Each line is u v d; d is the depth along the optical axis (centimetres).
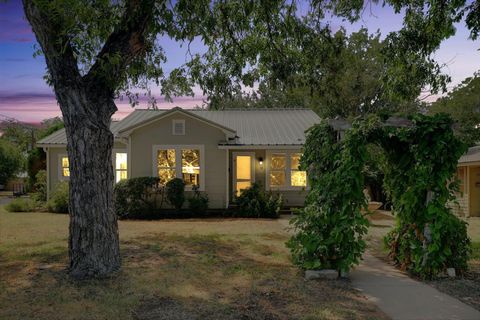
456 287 596
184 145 1576
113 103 682
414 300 531
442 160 639
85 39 771
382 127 649
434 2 820
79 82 642
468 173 1705
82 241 641
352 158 633
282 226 1278
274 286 593
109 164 670
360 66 2552
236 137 1648
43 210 1719
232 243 954
